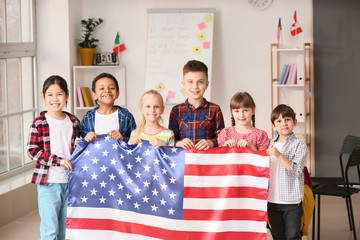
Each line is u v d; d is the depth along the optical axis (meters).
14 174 5.51
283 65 6.55
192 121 3.54
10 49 5.47
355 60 6.43
